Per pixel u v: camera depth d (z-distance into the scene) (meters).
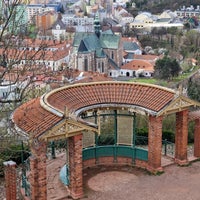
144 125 45.72
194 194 29.72
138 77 166.38
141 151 34.16
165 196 29.45
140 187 30.84
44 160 27.34
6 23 23.88
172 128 46.84
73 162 28.72
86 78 87.06
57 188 30.55
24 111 29.67
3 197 31.89
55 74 34.62
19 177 33.78
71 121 27.56
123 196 29.52
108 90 34.47
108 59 172.75
